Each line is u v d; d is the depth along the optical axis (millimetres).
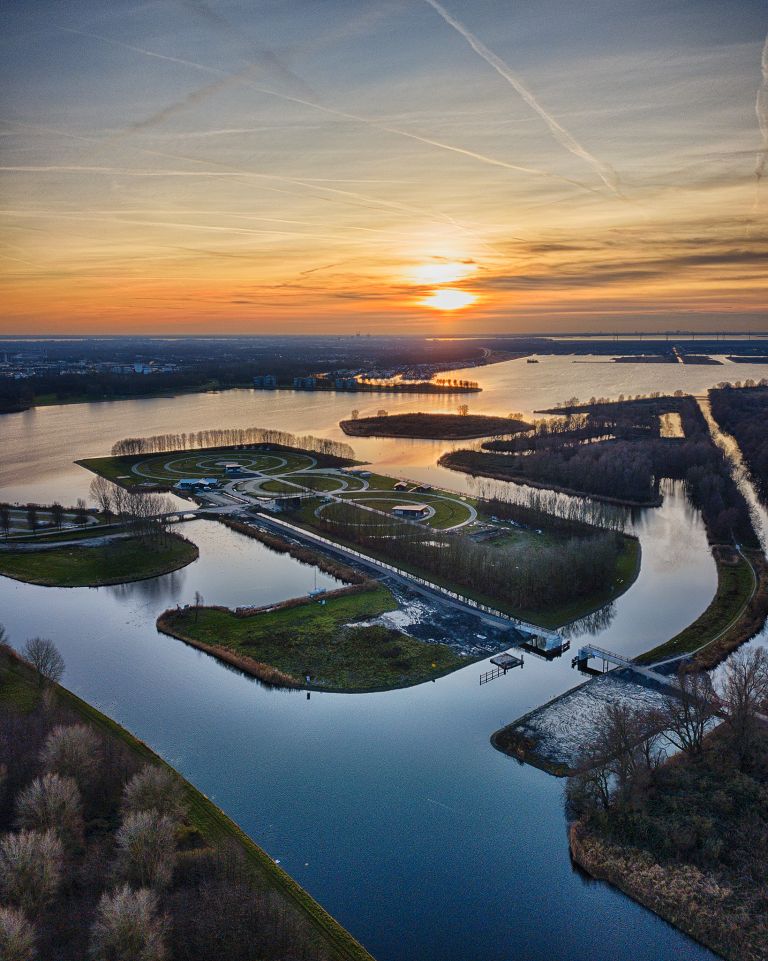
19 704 169625
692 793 140125
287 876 122688
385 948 111875
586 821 136000
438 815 139625
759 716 159625
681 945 112938
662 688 181375
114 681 187000
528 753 156750
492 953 111562
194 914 109062
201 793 142500
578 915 118375
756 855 125062
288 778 149250
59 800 124250
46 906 109438
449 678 187250
